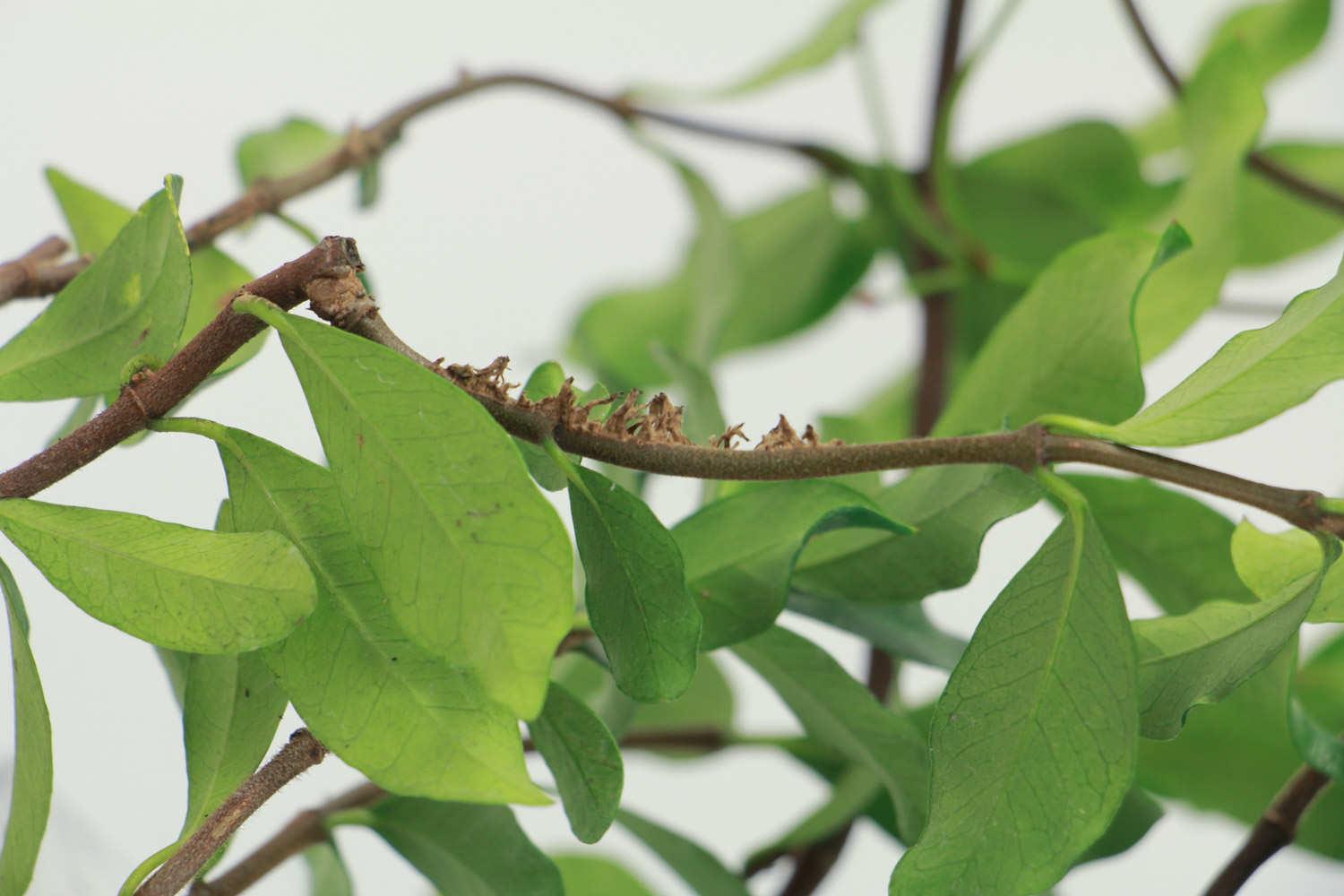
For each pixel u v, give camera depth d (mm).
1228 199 905
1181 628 784
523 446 769
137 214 777
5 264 865
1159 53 1026
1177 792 922
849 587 830
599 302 1335
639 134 1063
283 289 746
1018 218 1170
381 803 836
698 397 870
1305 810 832
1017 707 757
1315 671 925
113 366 783
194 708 771
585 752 769
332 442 732
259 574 739
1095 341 823
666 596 750
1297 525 754
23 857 763
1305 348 751
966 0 1113
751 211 1310
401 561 728
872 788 903
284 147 1001
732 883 878
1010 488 814
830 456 755
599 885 988
